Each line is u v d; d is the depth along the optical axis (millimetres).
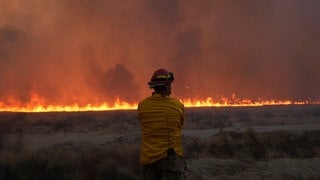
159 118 5277
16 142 21516
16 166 12914
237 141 20016
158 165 5234
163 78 5480
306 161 17969
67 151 17531
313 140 22281
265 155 18922
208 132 35969
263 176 15227
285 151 20250
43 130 36062
